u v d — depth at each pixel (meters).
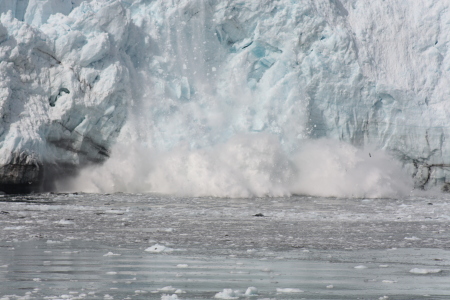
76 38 142.88
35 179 132.38
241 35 158.62
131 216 89.44
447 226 81.12
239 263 53.03
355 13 166.25
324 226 80.12
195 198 128.00
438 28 166.38
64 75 141.38
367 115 154.00
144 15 155.25
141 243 63.75
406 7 169.25
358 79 153.50
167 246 62.03
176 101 150.75
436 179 155.50
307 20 155.12
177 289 42.97
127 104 144.62
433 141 155.12
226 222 83.44
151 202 116.12
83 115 141.25
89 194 133.88
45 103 139.88
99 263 52.31
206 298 40.88
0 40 137.50
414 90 159.62
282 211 100.12
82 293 41.59
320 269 51.22
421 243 65.88
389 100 155.12
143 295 41.34
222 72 158.25
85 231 72.50
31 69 140.38
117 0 148.25
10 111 133.88
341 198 134.12
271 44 156.00
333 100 153.12
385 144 154.62
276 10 156.12
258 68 159.00
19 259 53.72
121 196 129.62
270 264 53.12
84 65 143.12
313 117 153.00
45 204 107.44
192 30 156.62
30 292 41.62
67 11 160.88
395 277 48.25
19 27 140.88
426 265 53.38
